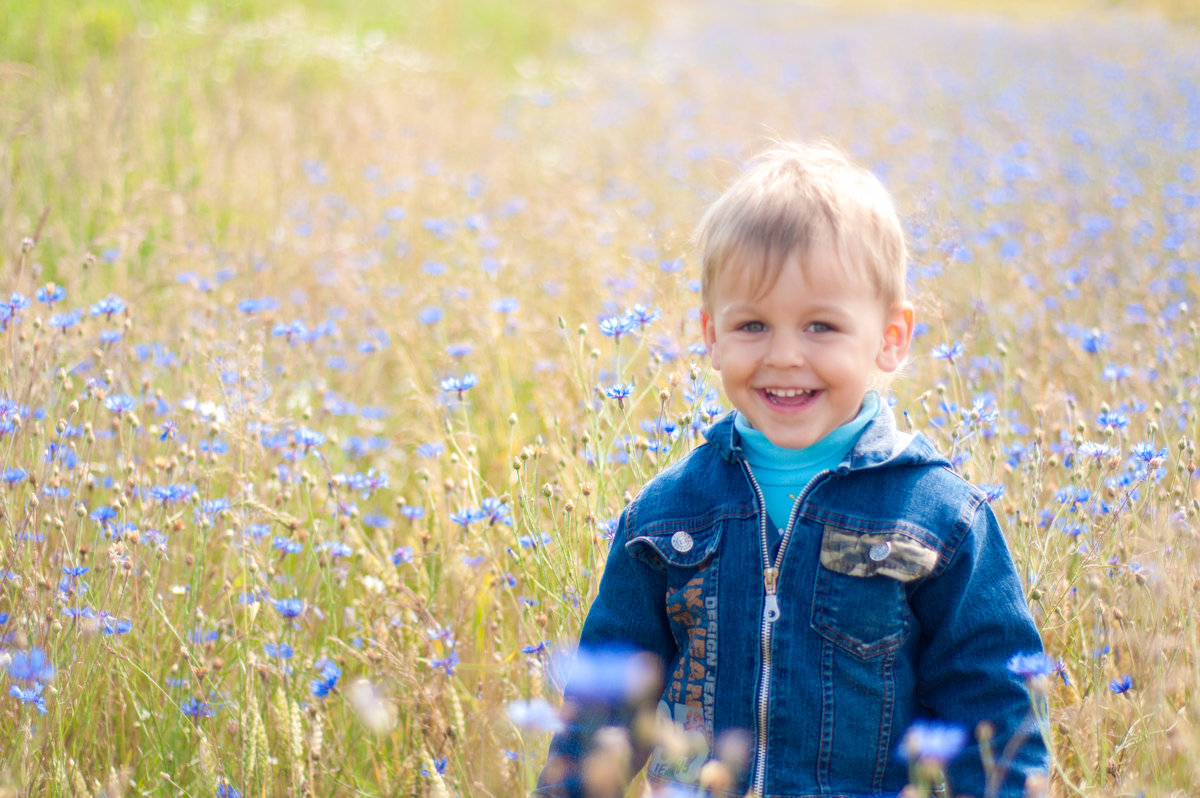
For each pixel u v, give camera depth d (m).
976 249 5.08
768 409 1.84
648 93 13.02
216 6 10.97
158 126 6.75
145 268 5.23
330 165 7.21
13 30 8.17
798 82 13.91
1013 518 2.61
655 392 3.29
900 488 1.82
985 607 1.77
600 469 2.58
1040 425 3.00
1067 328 4.11
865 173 1.91
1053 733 2.22
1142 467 2.55
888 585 1.76
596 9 21.52
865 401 1.94
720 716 1.82
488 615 2.85
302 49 10.91
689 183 7.39
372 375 4.36
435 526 3.03
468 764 2.38
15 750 2.17
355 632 2.87
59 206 5.55
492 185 7.17
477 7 16.80
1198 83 11.79
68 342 3.69
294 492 3.22
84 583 2.57
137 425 3.03
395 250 5.54
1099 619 2.29
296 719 2.15
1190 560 2.32
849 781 1.76
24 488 2.80
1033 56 16.44
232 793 2.19
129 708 2.61
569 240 5.56
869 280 1.81
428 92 11.08
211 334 4.02
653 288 3.81
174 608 2.82
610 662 1.96
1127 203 6.04
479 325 4.33
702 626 1.87
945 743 1.51
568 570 2.46
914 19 26.17
